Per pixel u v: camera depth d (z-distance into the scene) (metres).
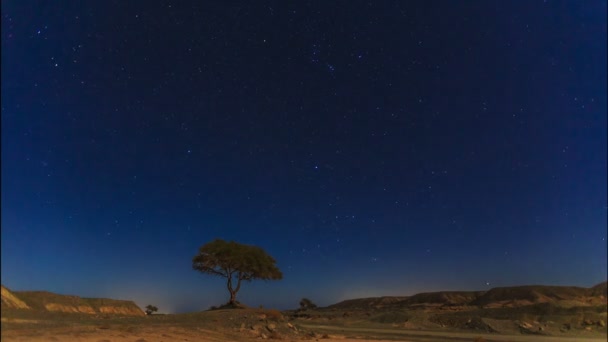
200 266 53.59
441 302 160.88
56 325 18.44
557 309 63.88
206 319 32.72
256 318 34.53
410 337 42.91
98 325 21.61
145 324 26.86
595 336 49.94
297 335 32.78
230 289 53.19
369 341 33.66
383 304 183.50
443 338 43.12
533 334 52.22
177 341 21.42
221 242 55.41
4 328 15.64
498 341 42.06
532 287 136.88
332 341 31.75
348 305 195.50
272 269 55.56
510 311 66.88
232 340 26.19
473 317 63.12
